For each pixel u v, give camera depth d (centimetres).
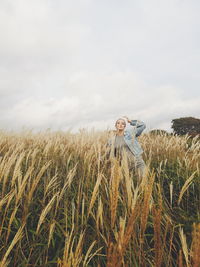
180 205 310
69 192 291
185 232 238
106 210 204
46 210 194
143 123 443
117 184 150
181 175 379
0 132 701
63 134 679
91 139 461
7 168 225
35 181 211
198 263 121
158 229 139
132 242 180
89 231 235
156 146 588
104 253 212
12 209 230
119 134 437
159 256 140
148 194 144
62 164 389
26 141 661
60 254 214
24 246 209
